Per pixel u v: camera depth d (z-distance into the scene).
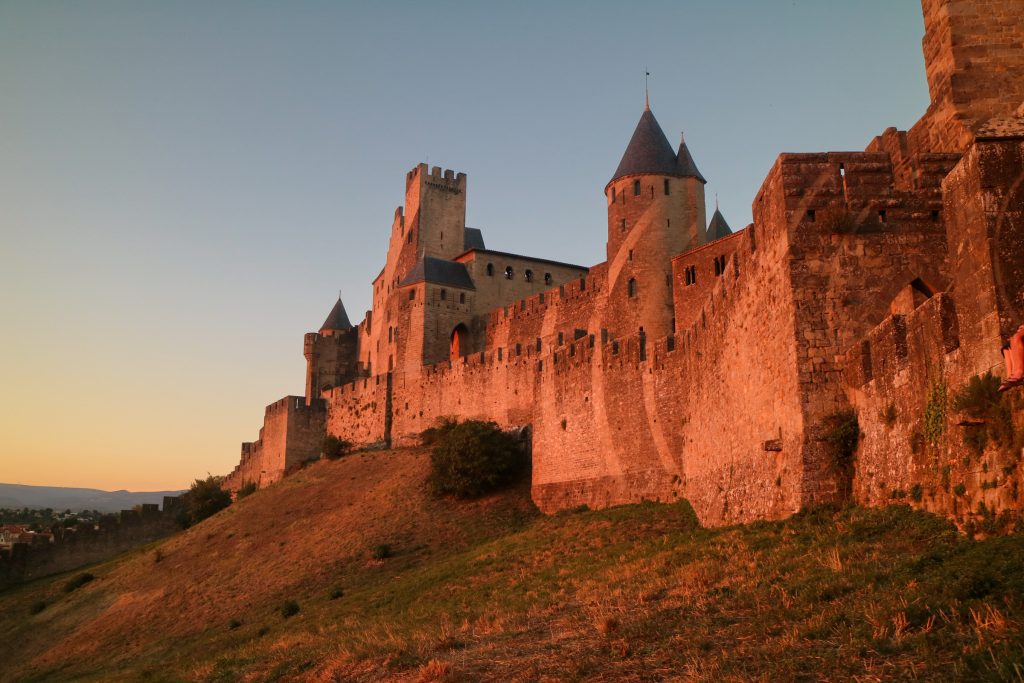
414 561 53.47
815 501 23.08
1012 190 15.97
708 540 27.80
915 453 19.02
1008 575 13.68
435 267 102.19
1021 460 14.88
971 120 24.69
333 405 105.38
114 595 68.00
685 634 16.52
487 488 64.44
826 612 15.23
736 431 31.39
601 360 54.59
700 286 63.62
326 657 24.06
